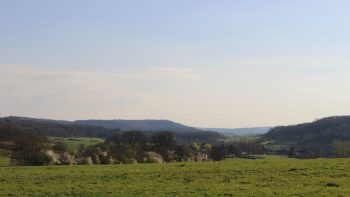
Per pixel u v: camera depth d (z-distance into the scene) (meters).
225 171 40.19
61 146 87.38
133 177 38.34
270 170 39.72
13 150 82.75
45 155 75.88
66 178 38.81
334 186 31.03
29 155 76.50
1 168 49.34
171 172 40.72
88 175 40.31
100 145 90.25
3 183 36.72
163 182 35.25
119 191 31.25
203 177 37.25
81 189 32.53
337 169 38.47
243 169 41.06
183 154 98.00
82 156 79.25
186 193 29.78
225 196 28.55
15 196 30.59
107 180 37.12
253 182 33.91
